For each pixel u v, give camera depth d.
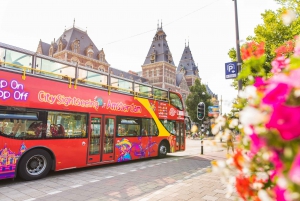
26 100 6.61
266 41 8.62
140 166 9.60
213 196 4.99
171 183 6.56
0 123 6.04
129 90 10.30
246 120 0.91
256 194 1.24
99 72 9.02
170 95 12.96
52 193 5.55
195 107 43.91
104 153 8.78
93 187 6.12
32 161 6.78
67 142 7.55
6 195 5.38
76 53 41.81
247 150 1.27
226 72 9.03
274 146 0.86
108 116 9.11
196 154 14.87
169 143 12.29
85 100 8.30
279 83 0.84
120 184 6.45
